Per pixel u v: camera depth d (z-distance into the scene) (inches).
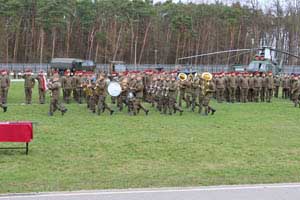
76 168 538.6
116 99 1178.6
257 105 1283.2
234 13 3944.4
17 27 3523.6
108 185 466.3
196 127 855.7
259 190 452.8
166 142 701.3
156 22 3902.6
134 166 553.6
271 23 4079.7
